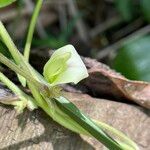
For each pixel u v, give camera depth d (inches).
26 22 13.1
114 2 14.3
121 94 7.3
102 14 14.6
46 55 7.2
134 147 6.3
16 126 6.1
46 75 5.7
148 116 7.2
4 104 6.2
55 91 5.6
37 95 5.9
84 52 13.5
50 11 14.0
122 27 14.2
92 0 14.9
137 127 7.0
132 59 10.9
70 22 13.6
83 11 14.3
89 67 7.3
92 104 6.9
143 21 14.0
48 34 13.8
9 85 6.0
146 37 11.2
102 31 14.2
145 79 10.7
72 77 5.5
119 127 6.9
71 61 5.6
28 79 5.5
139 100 7.1
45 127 6.3
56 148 6.2
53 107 5.9
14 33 12.6
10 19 13.1
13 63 5.5
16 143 6.0
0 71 6.6
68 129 6.4
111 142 6.1
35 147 6.1
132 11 13.9
